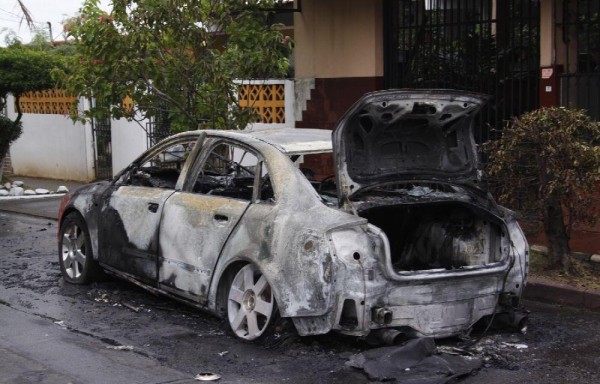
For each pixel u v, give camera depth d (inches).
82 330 257.8
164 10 377.4
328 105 485.7
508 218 247.0
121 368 218.1
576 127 289.9
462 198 247.9
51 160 763.4
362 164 237.1
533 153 296.8
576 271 309.6
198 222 256.2
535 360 224.8
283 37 412.5
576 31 379.2
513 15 409.4
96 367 218.8
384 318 214.7
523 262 246.5
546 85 383.9
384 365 209.5
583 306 285.6
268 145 248.7
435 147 249.8
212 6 393.4
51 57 652.7
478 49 424.8
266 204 237.6
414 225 263.0
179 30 388.2
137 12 379.2
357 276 213.5
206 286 251.0
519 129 296.2
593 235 355.9
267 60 394.0
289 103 505.4
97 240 308.8
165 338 247.4
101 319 271.6
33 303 294.5
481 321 246.8
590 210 307.3
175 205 268.5
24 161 793.6
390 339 215.3
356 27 465.4
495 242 244.1
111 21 372.8
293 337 234.5
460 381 206.8
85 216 315.0
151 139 592.1
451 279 225.1
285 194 233.1
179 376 210.8
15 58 629.0
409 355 212.7
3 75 626.8
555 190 293.6
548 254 315.3
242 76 402.6
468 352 228.5
